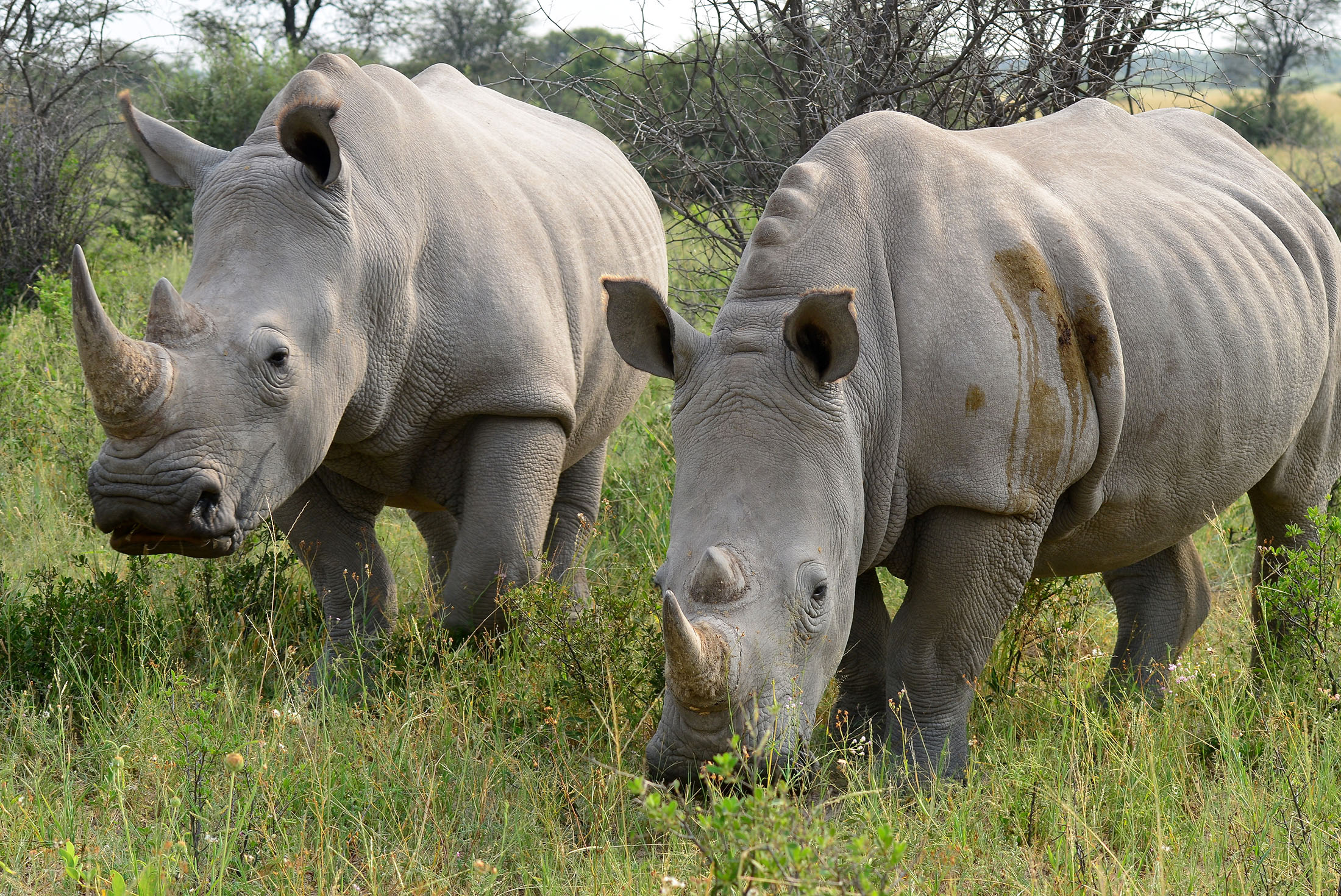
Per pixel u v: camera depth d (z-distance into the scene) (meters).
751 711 5.11
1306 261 7.76
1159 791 6.01
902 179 6.45
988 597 6.35
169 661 7.39
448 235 7.55
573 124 10.41
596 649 6.91
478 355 7.57
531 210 8.20
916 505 6.22
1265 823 5.66
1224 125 8.45
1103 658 8.08
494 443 7.72
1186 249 7.01
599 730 6.65
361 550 8.09
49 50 23.72
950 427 6.08
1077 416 6.27
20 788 6.14
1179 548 8.00
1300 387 7.50
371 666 7.57
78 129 22.11
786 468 5.49
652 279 9.66
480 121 8.79
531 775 6.22
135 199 26.28
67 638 7.48
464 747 6.49
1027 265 6.30
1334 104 52.66
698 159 12.62
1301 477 8.02
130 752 6.34
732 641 5.05
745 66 12.59
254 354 6.31
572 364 8.17
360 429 7.30
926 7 10.93
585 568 9.41
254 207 6.66
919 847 5.48
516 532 7.73
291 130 6.59
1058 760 6.26
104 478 6.04
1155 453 6.84
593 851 5.59
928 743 6.51
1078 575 7.57
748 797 4.65
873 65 11.20
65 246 19.42
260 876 5.27
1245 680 7.25
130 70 24.66
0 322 16.22
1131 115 8.16
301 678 7.64
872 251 6.22
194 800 5.42
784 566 5.30
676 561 5.39
